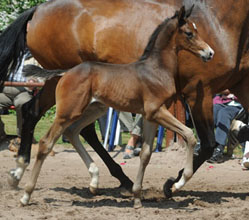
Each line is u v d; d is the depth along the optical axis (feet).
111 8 33.30
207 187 37.60
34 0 76.18
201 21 31.99
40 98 35.29
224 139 47.34
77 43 33.65
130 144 50.06
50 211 29.12
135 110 29.30
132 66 29.04
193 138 29.07
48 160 47.85
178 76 32.24
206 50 29.17
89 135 35.96
